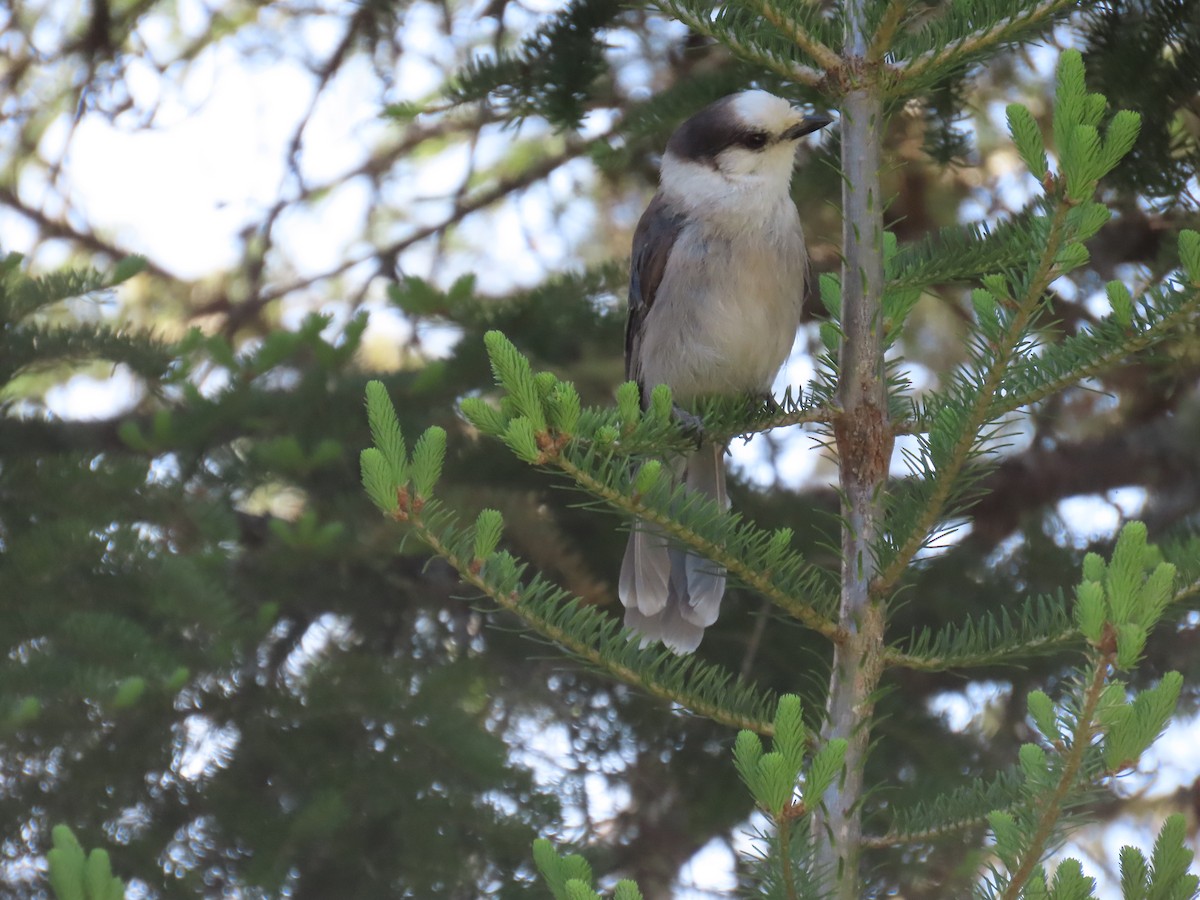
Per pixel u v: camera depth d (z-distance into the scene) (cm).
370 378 873
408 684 811
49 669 706
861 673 509
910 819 502
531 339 923
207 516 840
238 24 1222
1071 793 414
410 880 754
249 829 761
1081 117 415
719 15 543
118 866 752
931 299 1150
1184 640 870
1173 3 762
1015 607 906
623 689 932
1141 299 464
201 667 778
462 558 489
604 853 822
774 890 415
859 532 524
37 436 929
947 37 531
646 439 503
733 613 919
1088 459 1049
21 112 1227
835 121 873
